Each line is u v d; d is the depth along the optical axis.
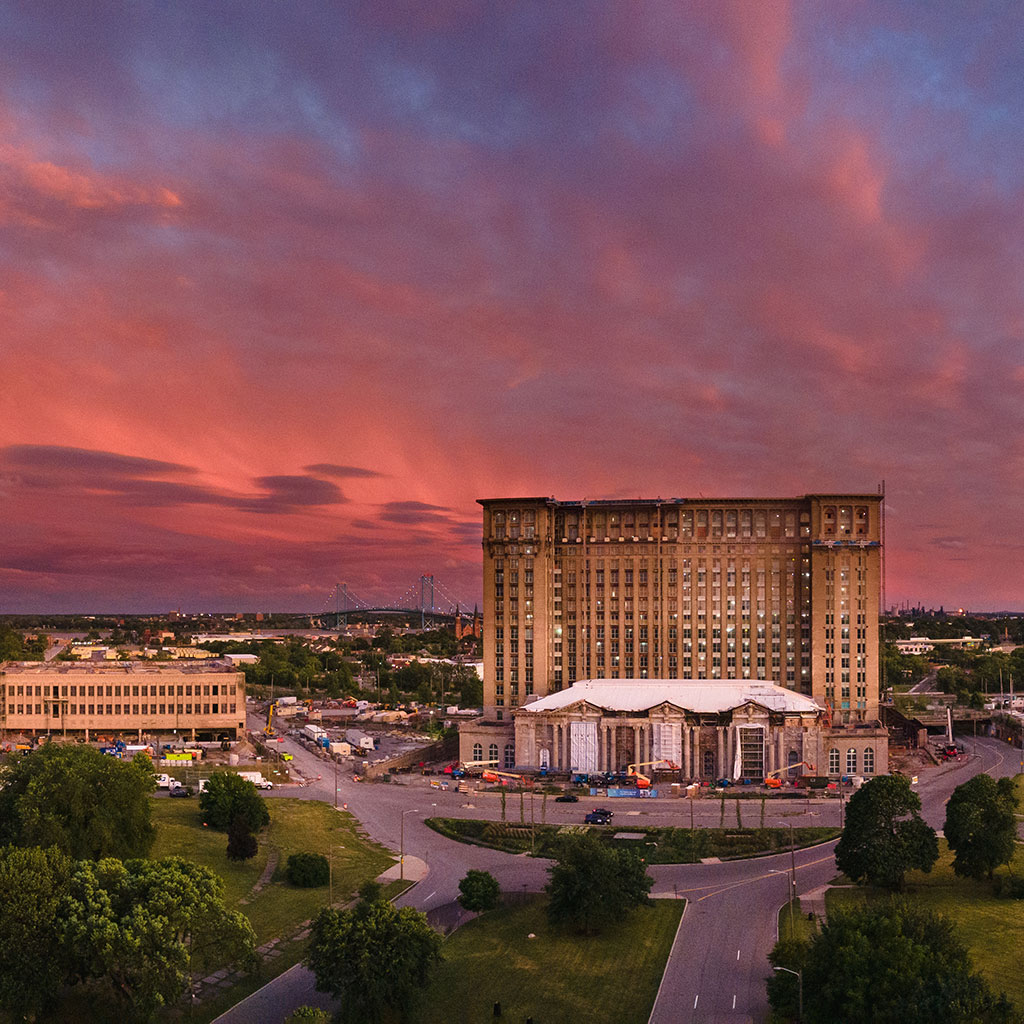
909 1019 91.31
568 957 127.56
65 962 106.94
